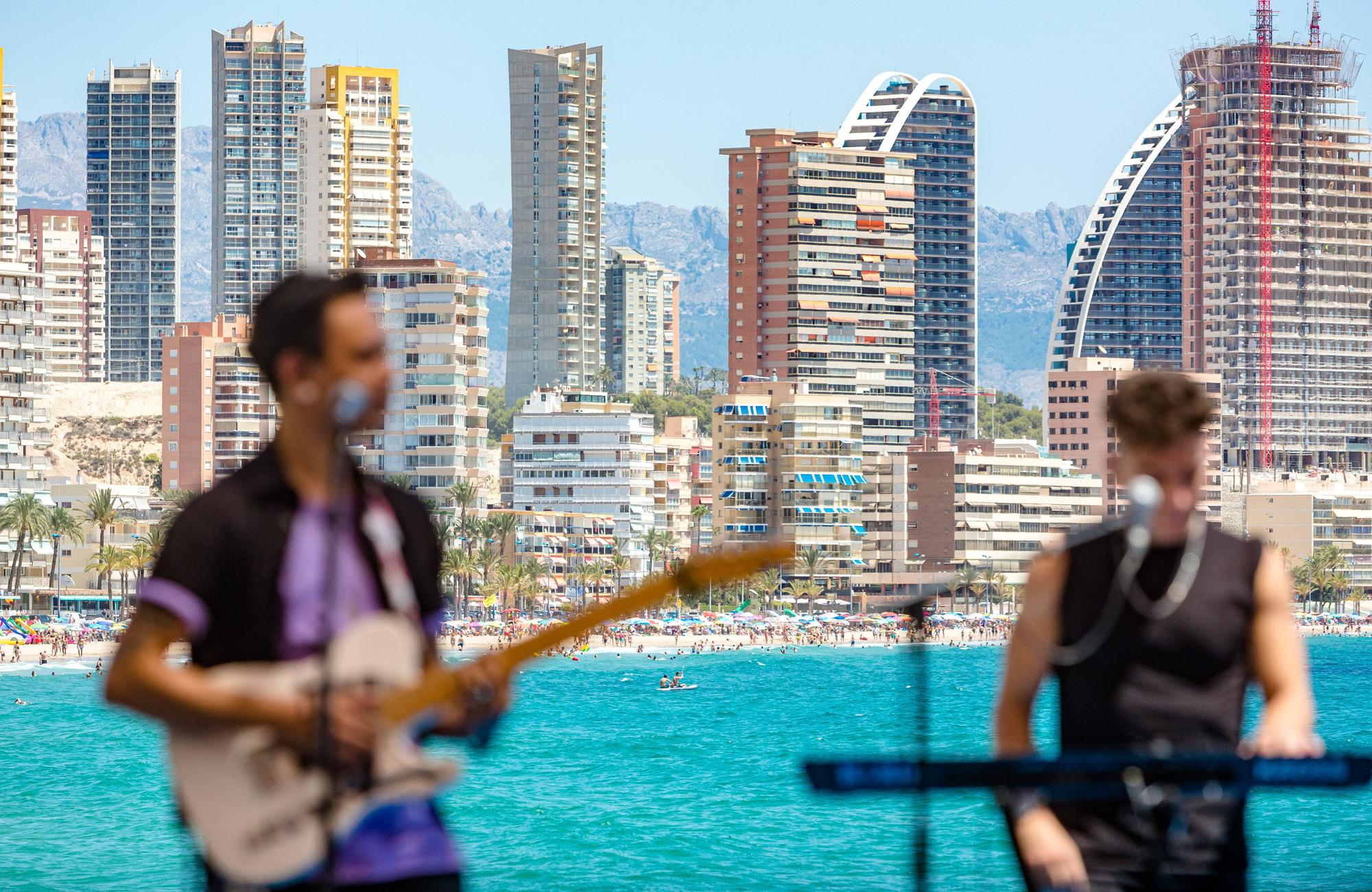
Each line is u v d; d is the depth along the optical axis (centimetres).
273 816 1237
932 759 1279
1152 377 1477
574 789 18475
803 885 11525
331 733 1224
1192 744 1445
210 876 1273
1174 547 1477
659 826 14925
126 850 13438
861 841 13575
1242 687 1481
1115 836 1389
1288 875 10669
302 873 1235
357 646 1243
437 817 1300
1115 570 1466
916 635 1426
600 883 11825
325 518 1269
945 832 12219
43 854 13225
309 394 1255
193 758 1247
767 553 1271
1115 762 1329
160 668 1220
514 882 11938
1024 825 1391
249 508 1248
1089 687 1470
